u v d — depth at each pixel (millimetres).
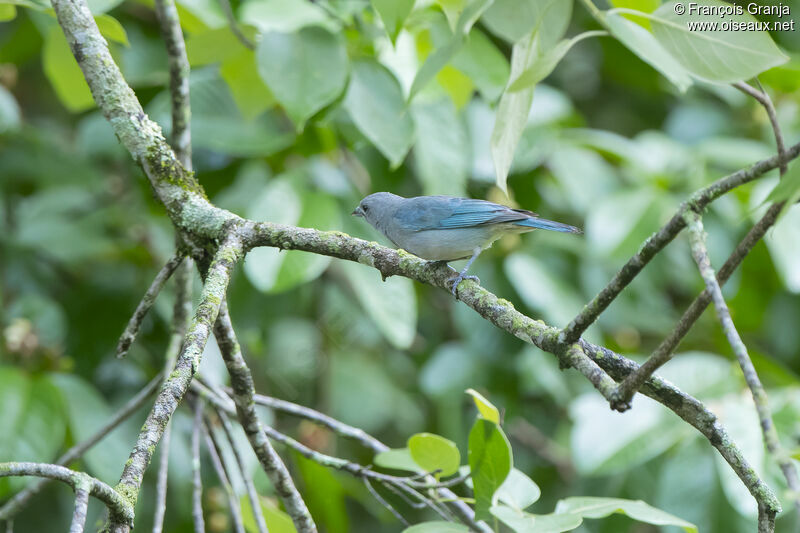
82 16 7430
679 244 13219
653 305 12906
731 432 9688
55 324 11914
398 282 11086
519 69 6723
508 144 6770
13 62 13430
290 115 8242
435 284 6949
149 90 12734
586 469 10188
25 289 12805
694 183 12141
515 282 11742
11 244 12688
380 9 6559
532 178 12742
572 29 14211
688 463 10094
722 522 9891
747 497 9570
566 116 13156
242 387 7074
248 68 9500
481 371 12719
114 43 10891
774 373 12219
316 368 14641
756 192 11789
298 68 8336
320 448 13117
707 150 12562
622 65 14383
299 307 13227
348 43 9641
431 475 7254
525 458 14039
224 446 10922
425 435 6867
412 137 9227
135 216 13266
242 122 11211
